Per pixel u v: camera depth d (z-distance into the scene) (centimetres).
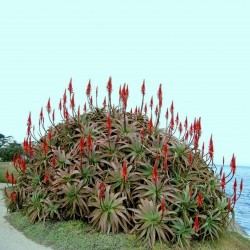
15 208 551
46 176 491
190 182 472
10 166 1066
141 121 548
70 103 532
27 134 551
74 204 454
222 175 478
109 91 521
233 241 472
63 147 533
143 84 522
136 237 413
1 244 418
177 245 410
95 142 493
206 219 445
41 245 424
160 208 432
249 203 1080
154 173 422
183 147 491
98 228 431
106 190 443
